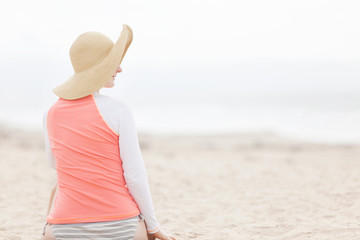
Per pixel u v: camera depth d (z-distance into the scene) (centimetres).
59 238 235
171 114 2366
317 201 494
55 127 242
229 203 510
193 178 685
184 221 429
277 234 375
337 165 838
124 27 244
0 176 667
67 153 237
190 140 1436
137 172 236
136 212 240
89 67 242
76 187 235
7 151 974
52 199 260
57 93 246
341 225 378
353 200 487
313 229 375
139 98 3366
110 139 235
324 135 1549
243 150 1203
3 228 404
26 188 591
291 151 1178
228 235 366
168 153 1095
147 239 246
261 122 2014
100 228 232
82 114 237
